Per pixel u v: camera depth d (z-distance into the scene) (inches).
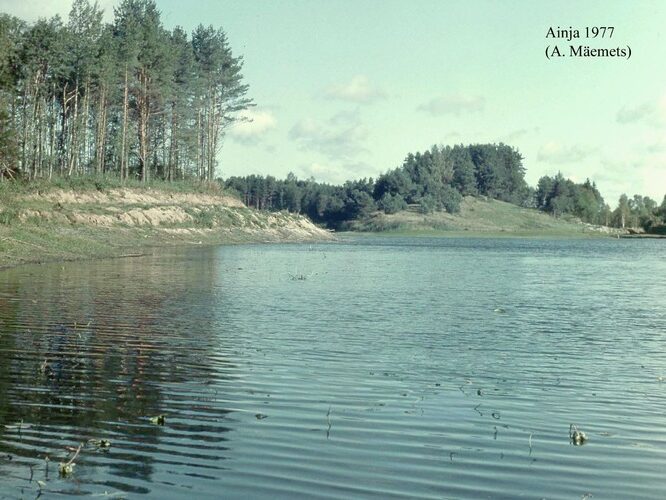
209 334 896.3
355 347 829.8
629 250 4269.2
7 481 420.8
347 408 574.9
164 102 4084.6
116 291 1338.6
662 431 530.6
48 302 1156.5
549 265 2659.9
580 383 671.8
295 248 3553.2
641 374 711.7
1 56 2974.9
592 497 413.7
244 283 1593.3
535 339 912.3
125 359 737.6
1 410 553.9
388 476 438.6
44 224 2618.1
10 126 3100.4
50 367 694.5
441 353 805.2
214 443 489.1
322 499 405.1
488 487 425.1
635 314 1181.1
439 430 525.7
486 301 1349.7
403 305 1249.4
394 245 4530.0
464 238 7106.3
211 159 4665.4
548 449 489.1
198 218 3846.0
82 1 3486.7
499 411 576.1
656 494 418.9
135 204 3496.6
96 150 3757.4
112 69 3481.8
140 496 404.5
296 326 975.6
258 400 593.6
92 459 457.1
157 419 533.3
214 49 4527.6
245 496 406.9
